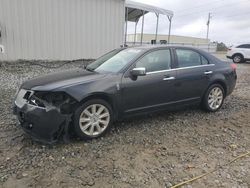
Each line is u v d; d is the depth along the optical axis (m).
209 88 5.46
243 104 6.45
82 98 3.80
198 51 5.41
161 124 4.82
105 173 3.16
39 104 3.69
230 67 5.84
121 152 3.69
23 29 10.41
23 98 3.91
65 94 3.79
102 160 3.45
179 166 3.39
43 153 3.56
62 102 3.80
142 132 4.41
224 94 5.80
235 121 5.18
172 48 5.00
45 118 3.58
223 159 3.62
